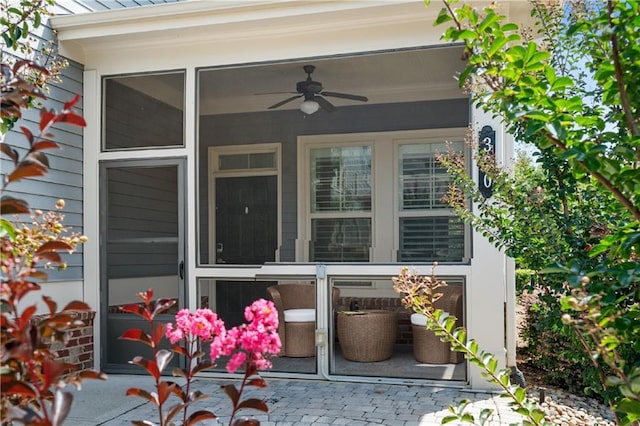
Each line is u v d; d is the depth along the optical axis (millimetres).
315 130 7742
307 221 7742
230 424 1902
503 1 4617
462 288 5270
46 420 1273
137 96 5980
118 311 5836
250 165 7875
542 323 2787
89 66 5941
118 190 5953
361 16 5199
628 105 1495
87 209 5883
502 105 1622
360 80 6758
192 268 5703
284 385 5227
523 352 6719
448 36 1644
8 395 1511
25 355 1368
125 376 5684
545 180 2861
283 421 4133
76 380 1521
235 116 7871
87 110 5918
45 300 1544
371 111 7504
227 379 5477
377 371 5473
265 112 7797
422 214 7332
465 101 7168
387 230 7441
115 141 5996
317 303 5457
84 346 5684
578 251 2410
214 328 2076
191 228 5711
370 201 7559
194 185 5707
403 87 7090
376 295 6215
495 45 1568
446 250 7160
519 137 2748
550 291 2805
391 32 5320
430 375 5332
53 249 1737
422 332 5699
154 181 5891
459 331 2115
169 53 5797
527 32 3533
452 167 3734
